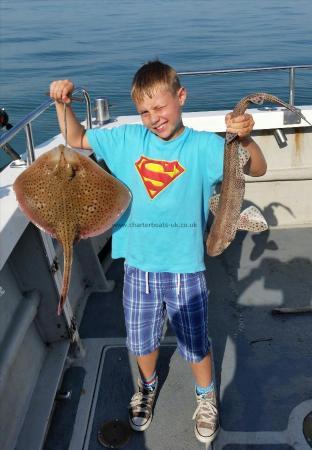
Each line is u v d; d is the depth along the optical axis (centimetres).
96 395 270
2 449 225
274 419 250
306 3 7512
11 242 211
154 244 215
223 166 196
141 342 233
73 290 344
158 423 250
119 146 216
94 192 197
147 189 210
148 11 6694
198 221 214
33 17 6172
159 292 222
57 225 197
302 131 430
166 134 202
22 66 2669
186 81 2116
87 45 3481
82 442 243
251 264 398
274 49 2930
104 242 406
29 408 252
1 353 232
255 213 213
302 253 411
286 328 319
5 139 212
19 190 198
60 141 337
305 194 450
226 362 291
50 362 278
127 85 2084
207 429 237
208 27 4419
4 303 248
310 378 276
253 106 432
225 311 339
